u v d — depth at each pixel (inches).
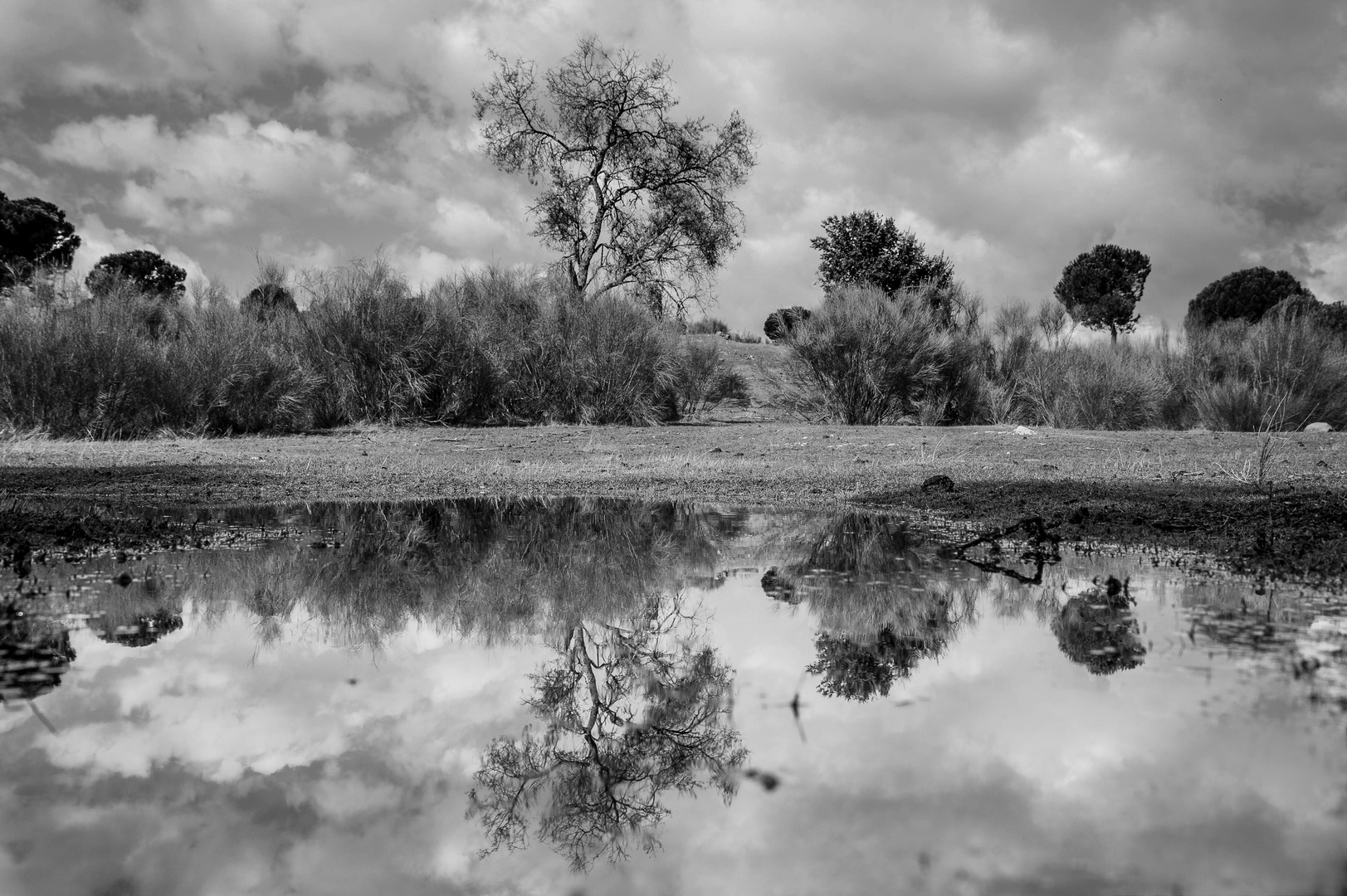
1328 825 61.6
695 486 305.6
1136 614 124.3
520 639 122.1
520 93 1038.4
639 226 1058.1
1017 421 696.4
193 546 191.0
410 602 144.0
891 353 685.9
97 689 98.1
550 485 311.4
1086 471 332.2
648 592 150.8
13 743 82.2
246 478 324.5
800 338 698.8
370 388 608.4
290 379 574.6
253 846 62.2
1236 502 234.4
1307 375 602.5
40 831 64.3
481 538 205.0
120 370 518.9
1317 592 137.2
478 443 482.6
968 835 61.5
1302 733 79.0
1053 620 122.5
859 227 1113.4
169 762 78.4
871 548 187.3
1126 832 61.1
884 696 93.1
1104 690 91.6
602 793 72.1
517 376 653.9
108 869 58.8
